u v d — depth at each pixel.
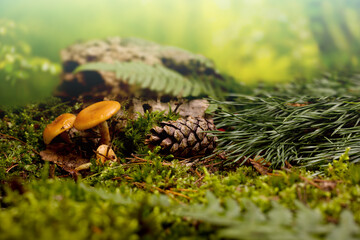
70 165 0.34
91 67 0.47
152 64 0.54
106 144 0.35
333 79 0.56
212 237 0.21
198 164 0.34
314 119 0.34
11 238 0.18
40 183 0.26
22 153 0.35
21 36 0.57
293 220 0.22
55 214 0.21
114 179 0.31
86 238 0.19
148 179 0.27
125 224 0.21
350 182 0.27
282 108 0.36
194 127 0.34
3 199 0.26
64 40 0.59
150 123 0.37
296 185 0.26
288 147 0.34
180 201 0.26
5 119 0.39
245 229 0.19
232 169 0.33
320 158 0.32
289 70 0.60
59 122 0.35
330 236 0.18
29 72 0.55
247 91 0.54
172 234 0.23
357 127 0.33
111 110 0.33
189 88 0.45
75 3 0.60
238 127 0.37
